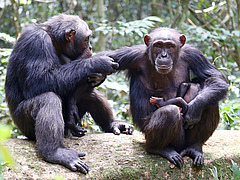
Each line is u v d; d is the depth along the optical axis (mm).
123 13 19375
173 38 6641
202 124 6730
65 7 17672
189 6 15156
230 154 6973
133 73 7336
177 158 6445
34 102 6438
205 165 6664
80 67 6750
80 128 7273
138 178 6121
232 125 9906
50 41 6961
